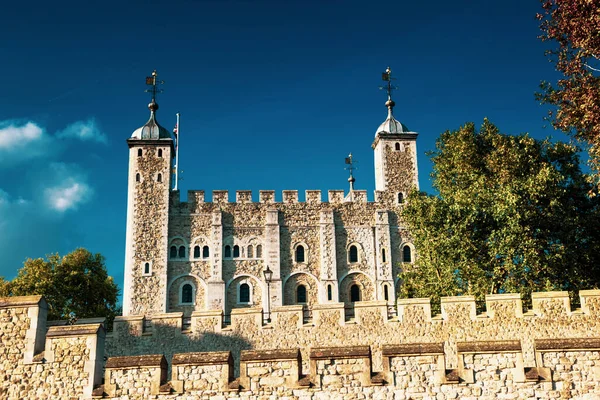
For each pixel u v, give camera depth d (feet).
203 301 180.86
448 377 43.55
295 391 43.80
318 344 79.77
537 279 97.25
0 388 45.73
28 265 138.41
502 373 43.39
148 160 188.34
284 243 187.32
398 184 193.88
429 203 112.37
